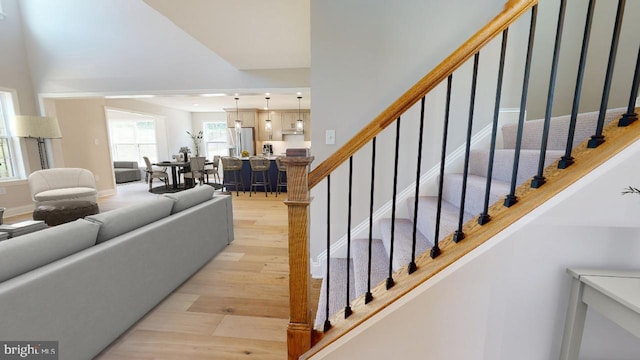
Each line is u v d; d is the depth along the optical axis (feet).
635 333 2.48
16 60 14.89
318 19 6.55
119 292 5.11
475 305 3.28
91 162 18.51
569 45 6.63
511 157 5.07
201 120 32.42
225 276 7.66
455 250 3.35
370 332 3.48
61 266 4.15
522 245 3.11
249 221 13.07
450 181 6.22
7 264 3.75
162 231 6.26
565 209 2.99
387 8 6.42
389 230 6.14
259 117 30.76
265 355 4.82
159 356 4.77
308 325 3.84
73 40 15.33
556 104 6.84
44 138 14.92
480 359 3.38
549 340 3.27
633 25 6.02
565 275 3.11
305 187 3.63
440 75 3.26
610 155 2.86
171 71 15.44
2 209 8.27
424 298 3.33
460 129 6.82
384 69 6.59
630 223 2.90
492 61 6.61
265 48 11.36
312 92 6.77
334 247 7.32
